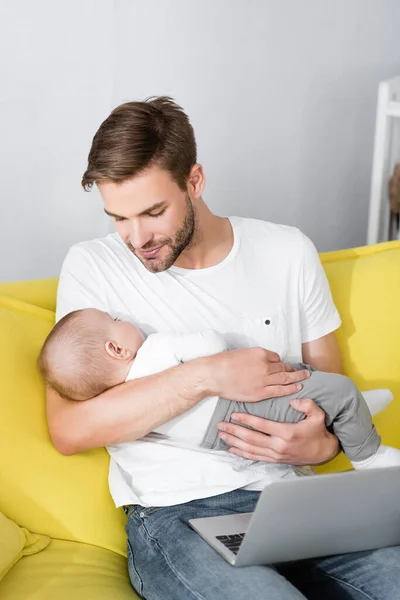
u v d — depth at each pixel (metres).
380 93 2.78
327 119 3.01
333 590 1.55
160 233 1.65
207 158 2.79
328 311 1.92
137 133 1.58
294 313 1.86
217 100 2.74
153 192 1.61
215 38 2.68
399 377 2.10
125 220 1.64
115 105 2.56
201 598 1.42
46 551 1.64
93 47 2.47
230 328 1.79
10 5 2.33
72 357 1.63
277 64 2.83
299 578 1.62
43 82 2.44
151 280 1.78
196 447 1.68
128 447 1.70
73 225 2.60
